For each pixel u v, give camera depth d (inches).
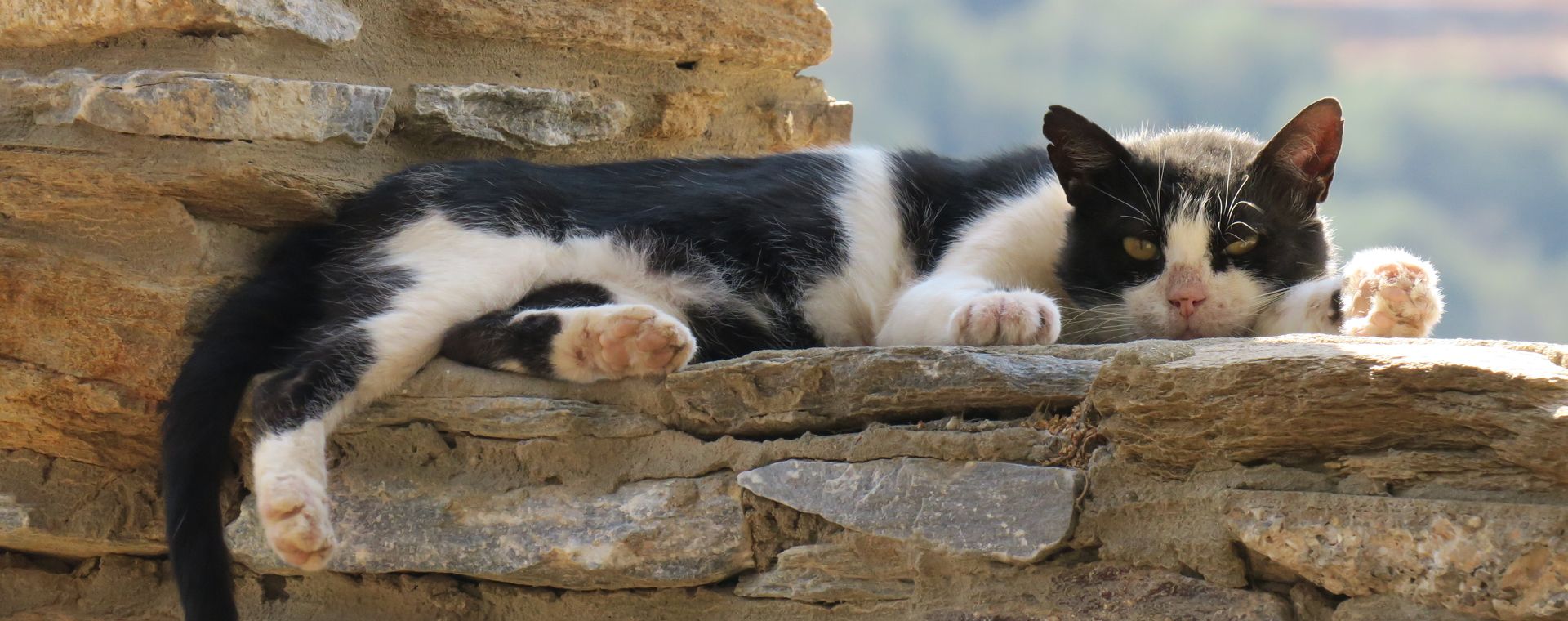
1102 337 191.5
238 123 159.6
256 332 166.7
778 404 151.3
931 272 196.9
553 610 159.6
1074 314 192.4
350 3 179.5
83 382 167.6
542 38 199.9
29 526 170.7
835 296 194.7
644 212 188.4
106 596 181.0
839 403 148.9
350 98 173.2
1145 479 134.2
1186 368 128.6
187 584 154.8
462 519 158.4
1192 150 200.4
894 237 199.0
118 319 165.5
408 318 165.5
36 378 167.6
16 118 165.8
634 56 214.5
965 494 139.0
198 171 159.6
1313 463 127.7
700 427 155.8
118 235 166.1
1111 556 133.8
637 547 151.3
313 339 165.0
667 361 155.9
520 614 160.9
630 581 153.0
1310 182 188.7
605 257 183.3
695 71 223.1
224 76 157.9
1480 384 118.2
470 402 160.4
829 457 147.3
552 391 159.5
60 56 168.2
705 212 190.2
